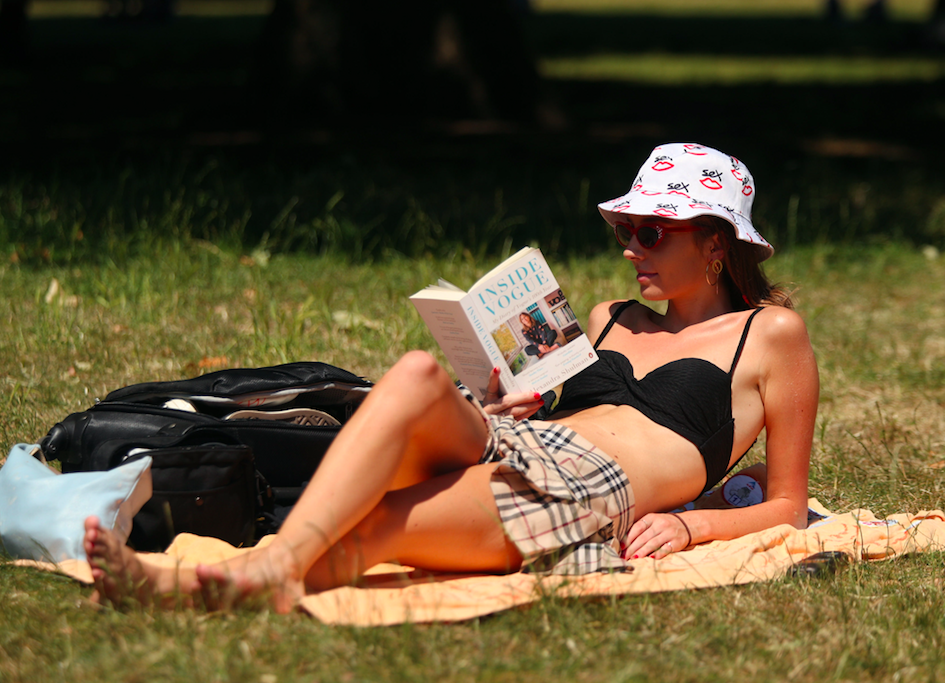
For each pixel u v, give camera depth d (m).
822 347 23.89
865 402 20.34
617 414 12.49
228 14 144.12
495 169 41.00
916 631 10.62
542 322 11.89
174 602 9.70
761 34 124.19
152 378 19.19
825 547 12.41
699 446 12.27
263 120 48.19
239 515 11.89
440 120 49.44
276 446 12.80
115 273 25.42
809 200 38.62
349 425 10.18
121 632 9.45
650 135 51.91
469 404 11.09
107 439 12.54
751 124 59.81
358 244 29.50
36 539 11.10
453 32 49.78
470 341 11.77
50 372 19.16
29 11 150.50
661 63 93.88
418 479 11.14
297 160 40.53
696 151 13.12
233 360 20.33
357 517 10.04
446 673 9.21
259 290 25.59
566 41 110.44
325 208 33.75
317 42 48.25
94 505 10.98
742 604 10.91
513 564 11.15
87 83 71.06
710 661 9.82
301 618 9.79
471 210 34.56
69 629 9.67
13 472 11.63
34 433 15.95
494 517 10.74
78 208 30.08
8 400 17.30
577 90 71.81
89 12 149.88
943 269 32.09
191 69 79.31
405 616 9.78
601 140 48.50
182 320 23.12
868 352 23.55
